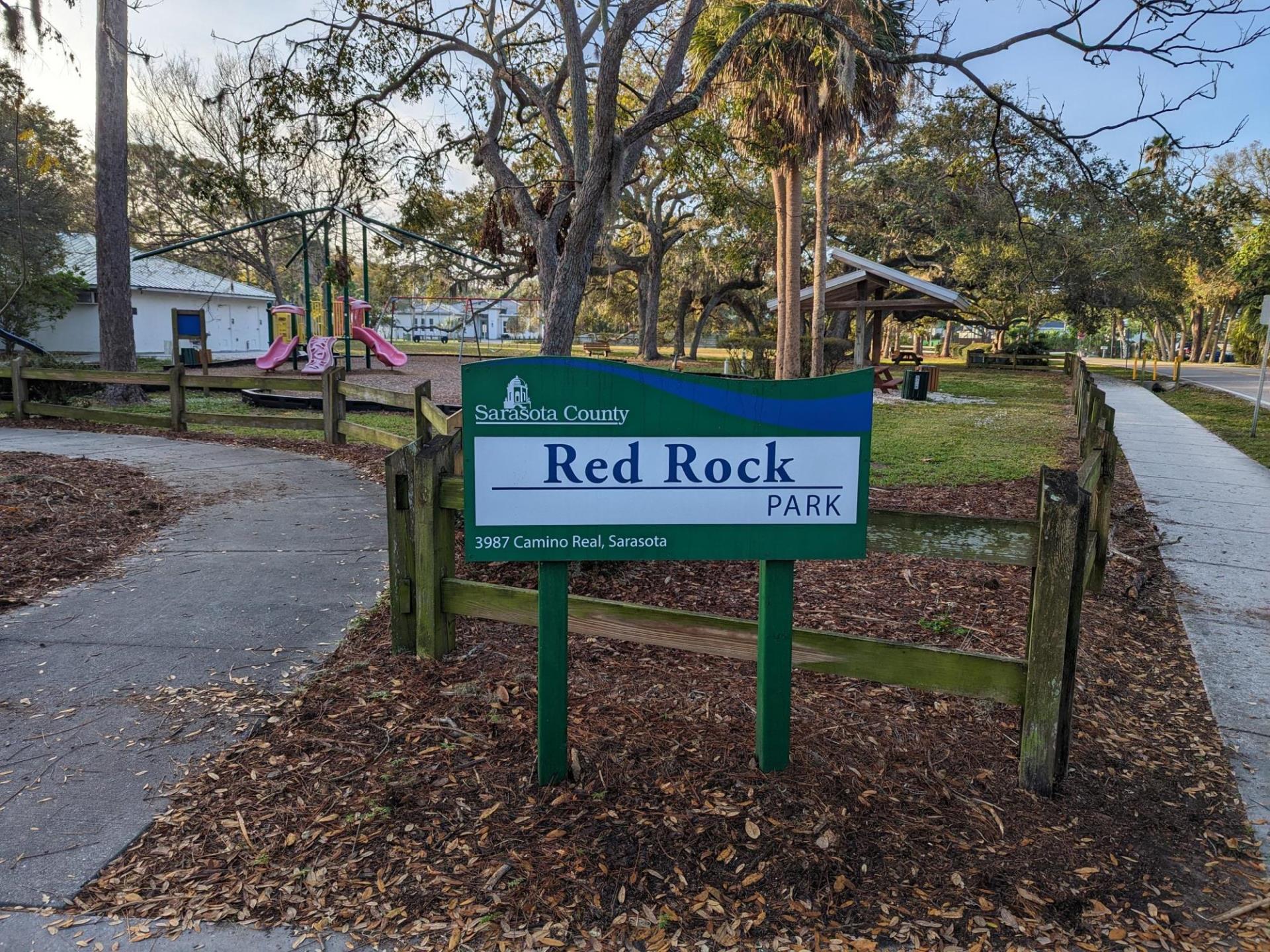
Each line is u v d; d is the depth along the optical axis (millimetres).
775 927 2311
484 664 3914
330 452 10188
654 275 34938
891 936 2283
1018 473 9438
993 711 3557
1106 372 34969
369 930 2289
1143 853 2668
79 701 3609
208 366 23438
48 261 23344
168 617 4602
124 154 14781
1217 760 3309
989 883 2488
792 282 16797
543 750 2906
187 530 6434
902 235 29062
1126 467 10273
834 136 14625
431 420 7461
